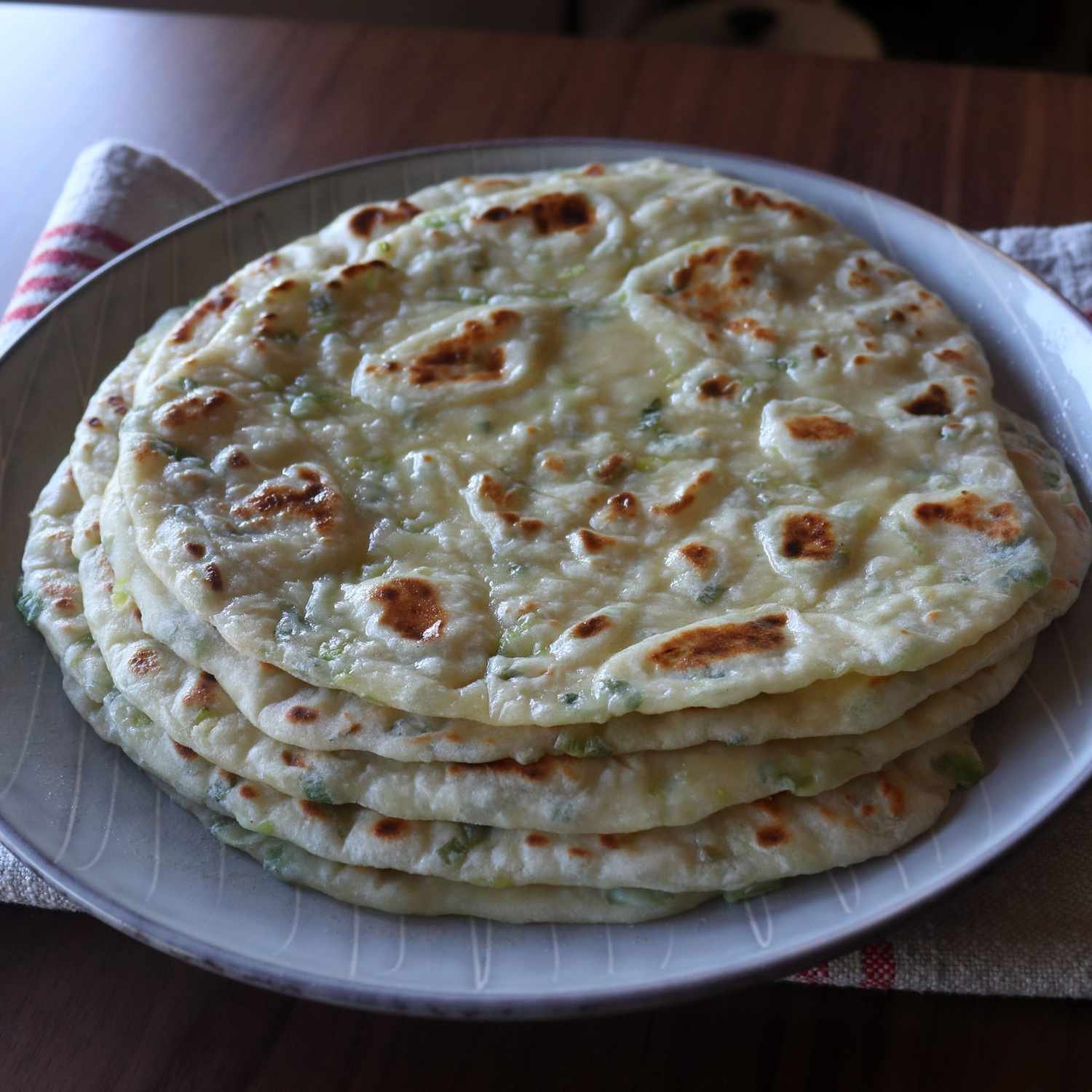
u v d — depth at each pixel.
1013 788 0.35
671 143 0.55
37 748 0.36
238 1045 0.34
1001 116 0.61
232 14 1.03
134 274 0.47
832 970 0.34
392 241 0.45
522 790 0.34
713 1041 0.34
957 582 0.36
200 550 0.36
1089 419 0.42
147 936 0.31
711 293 0.44
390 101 0.64
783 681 0.33
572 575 0.36
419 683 0.34
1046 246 0.53
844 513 0.38
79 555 0.39
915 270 0.48
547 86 0.64
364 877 0.34
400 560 0.37
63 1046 0.34
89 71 0.66
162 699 0.35
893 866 0.33
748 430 0.40
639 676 0.34
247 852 0.35
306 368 0.42
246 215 0.50
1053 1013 0.34
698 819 0.33
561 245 0.45
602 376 0.41
